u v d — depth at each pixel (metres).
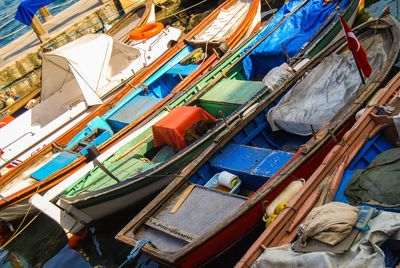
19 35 27.59
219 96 10.80
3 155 11.59
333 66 9.23
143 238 7.43
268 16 17.11
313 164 7.58
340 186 6.42
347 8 12.04
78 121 12.32
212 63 13.29
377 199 5.83
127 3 21.12
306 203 6.16
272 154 8.17
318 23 12.73
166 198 7.91
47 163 11.01
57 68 13.06
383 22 10.07
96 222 9.88
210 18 15.80
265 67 12.87
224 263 7.27
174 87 12.93
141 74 13.30
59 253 10.05
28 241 10.83
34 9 17.59
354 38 7.59
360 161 6.90
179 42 14.45
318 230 5.18
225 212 7.13
